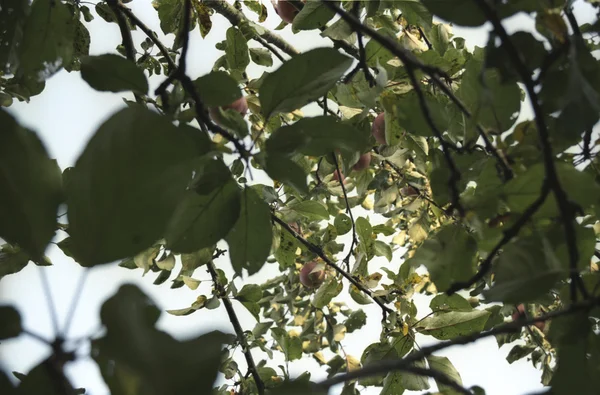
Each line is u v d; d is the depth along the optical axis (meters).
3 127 2.23
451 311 3.67
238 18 3.86
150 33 3.54
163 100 3.15
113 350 1.91
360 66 3.43
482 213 3.03
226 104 3.13
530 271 2.77
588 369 2.90
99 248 2.05
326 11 3.48
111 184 2.06
